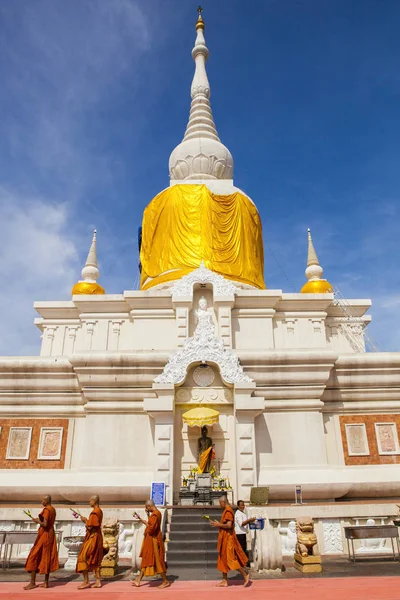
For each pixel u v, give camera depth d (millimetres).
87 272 26500
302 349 18844
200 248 24516
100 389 18500
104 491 16672
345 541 14414
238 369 18000
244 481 16547
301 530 12344
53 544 10414
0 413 19141
